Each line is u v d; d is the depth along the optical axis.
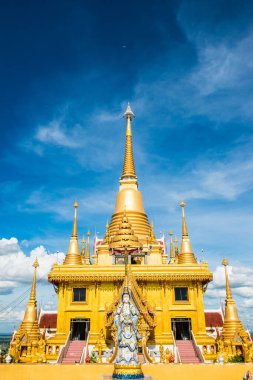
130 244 48.03
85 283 44.44
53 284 45.81
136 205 57.16
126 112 66.00
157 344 41.19
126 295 25.59
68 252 49.50
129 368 23.31
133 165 62.12
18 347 37.62
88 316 43.12
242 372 30.45
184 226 51.06
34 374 30.56
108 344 40.84
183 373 30.42
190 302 43.66
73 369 30.66
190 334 42.69
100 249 49.97
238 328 40.25
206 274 43.62
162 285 44.19
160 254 51.19
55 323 52.53
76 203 52.91
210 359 37.66
